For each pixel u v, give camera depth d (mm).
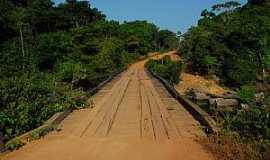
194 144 9391
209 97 20516
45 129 10898
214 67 56750
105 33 64812
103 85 27578
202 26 69625
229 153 8234
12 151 9242
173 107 15906
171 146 9281
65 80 30516
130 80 35281
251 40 62938
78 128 11609
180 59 69000
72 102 15477
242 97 19031
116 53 57812
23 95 13008
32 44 49969
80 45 48625
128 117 13492
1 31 51469
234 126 10656
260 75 57469
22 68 37625
